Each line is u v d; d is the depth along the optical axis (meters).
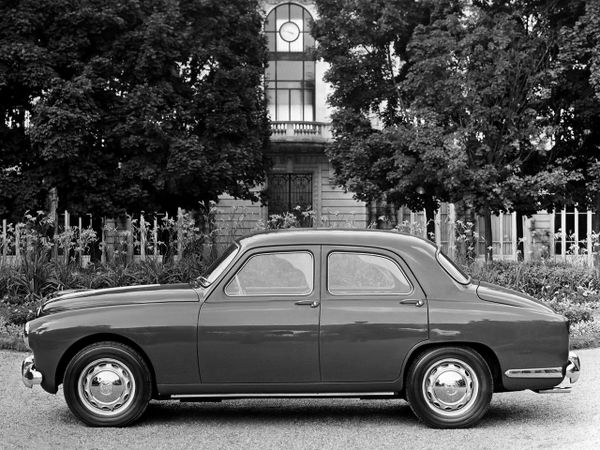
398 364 6.98
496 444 6.42
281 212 39.84
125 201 27.09
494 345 6.97
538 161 26.34
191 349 6.98
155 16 27.22
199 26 29.66
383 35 27.31
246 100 30.11
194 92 29.34
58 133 25.25
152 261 16.64
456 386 6.98
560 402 8.19
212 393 7.03
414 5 27.16
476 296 7.12
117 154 27.97
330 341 6.96
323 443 6.47
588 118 25.19
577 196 26.42
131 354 7.00
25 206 26.75
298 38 39.94
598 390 8.79
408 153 26.53
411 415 7.62
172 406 8.09
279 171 39.50
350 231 7.38
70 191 26.98
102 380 7.04
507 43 23.09
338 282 7.11
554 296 15.87
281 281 7.12
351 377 7.00
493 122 24.41
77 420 7.37
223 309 7.02
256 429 7.01
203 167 27.33
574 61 24.02
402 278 7.13
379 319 6.98
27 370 7.10
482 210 26.56
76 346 7.16
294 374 6.98
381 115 29.08
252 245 7.21
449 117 24.75
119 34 27.53
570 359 7.11
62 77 27.03
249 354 6.96
